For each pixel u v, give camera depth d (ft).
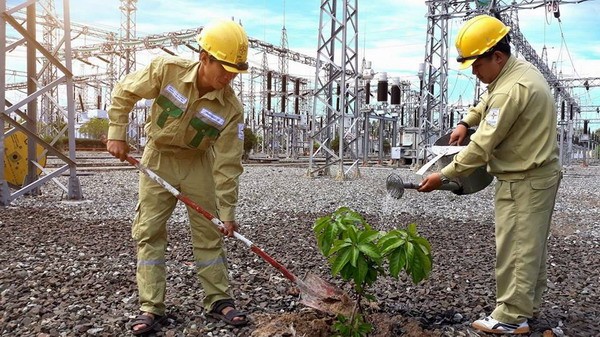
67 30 34.81
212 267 12.97
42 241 22.17
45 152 39.34
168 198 12.56
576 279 18.26
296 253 21.09
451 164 12.25
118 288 15.58
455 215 34.50
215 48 11.16
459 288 16.44
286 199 40.50
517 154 11.91
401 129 114.93
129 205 34.73
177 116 11.69
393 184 12.73
